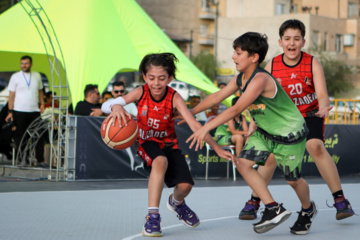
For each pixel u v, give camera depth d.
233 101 10.59
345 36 67.38
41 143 11.32
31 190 8.71
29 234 5.18
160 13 70.62
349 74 55.34
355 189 9.42
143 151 5.24
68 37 12.69
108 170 10.29
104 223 5.83
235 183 10.38
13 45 12.65
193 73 13.52
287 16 63.69
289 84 5.91
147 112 5.11
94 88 11.02
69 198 7.79
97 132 10.20
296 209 7.01
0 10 46.81
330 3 71.25
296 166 5.13
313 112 5.92
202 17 70.88
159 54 5.02
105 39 12.84
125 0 14.14
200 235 5.24
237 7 71.81
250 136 5.45
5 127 12.27
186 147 10.95
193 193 8.61
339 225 5.88
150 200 5.13
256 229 5.05
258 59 4.94
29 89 11.73
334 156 12.21
